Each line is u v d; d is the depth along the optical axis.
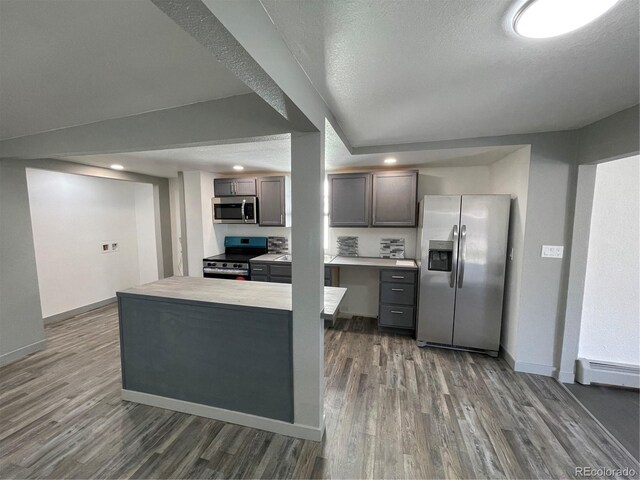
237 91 1.73
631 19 1.03
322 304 1.90
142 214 5.24
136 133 2.04
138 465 1.75
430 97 1.75
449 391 2.48
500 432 2.02
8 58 1.31
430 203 3.16
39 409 2.24
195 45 1.24
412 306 3.54
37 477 1.67
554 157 2.52
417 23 1.07
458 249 3.11
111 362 2.95
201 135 1.89
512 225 2.94
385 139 2.70
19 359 2.99
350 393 2.46
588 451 1.86
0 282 2.86
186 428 2.06
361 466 1.75
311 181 1.76
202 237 4.30
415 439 1.95
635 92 1.70
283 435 2.00
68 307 4.20
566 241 2.56
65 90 1.65
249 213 4.30
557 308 2.64
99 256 4.64
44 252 3.91
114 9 1.00
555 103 1.87
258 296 2.21
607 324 2.62
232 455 1.83
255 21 0.96
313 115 1.59
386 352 3.21
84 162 3.56
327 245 4.38
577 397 2.40
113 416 2.17
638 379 2.48
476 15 1.02
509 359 2.92
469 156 3.13
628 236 2.52
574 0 0.94
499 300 3.03
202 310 2.10
